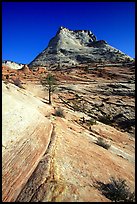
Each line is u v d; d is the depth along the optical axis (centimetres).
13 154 1766
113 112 6412
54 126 2997
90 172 1884
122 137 4797
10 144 1869
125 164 2770
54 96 6838
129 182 2078
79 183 1558
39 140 2202
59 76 9750
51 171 1570
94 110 6438
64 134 2811
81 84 8600
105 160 2478
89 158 2258
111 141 4269
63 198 1279
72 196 1318
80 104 6644
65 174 1623
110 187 1593
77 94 7338
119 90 7712
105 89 7925
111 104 6781
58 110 4506
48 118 3584
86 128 4453
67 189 1370
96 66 11962
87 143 2956
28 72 9744
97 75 10162
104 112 6391
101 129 4753
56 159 1834
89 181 1694
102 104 6756
